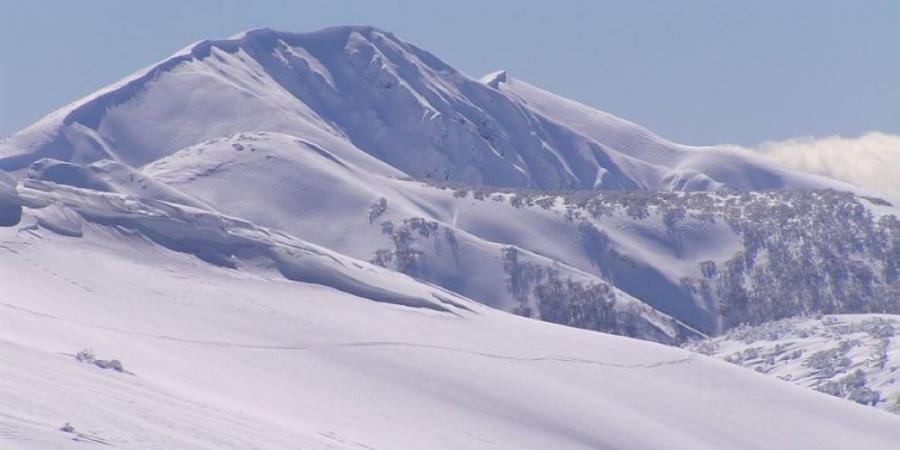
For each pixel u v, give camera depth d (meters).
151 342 174.75
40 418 101.12
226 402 146.75
